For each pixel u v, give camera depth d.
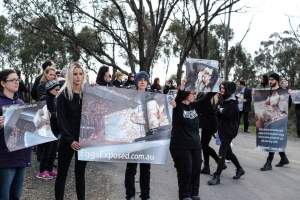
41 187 8.17
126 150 6.42
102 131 6.31
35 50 29.75
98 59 26.62
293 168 10.95
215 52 40.91
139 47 26.50
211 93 9.16
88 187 8.53
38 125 5.73
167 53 41.75
